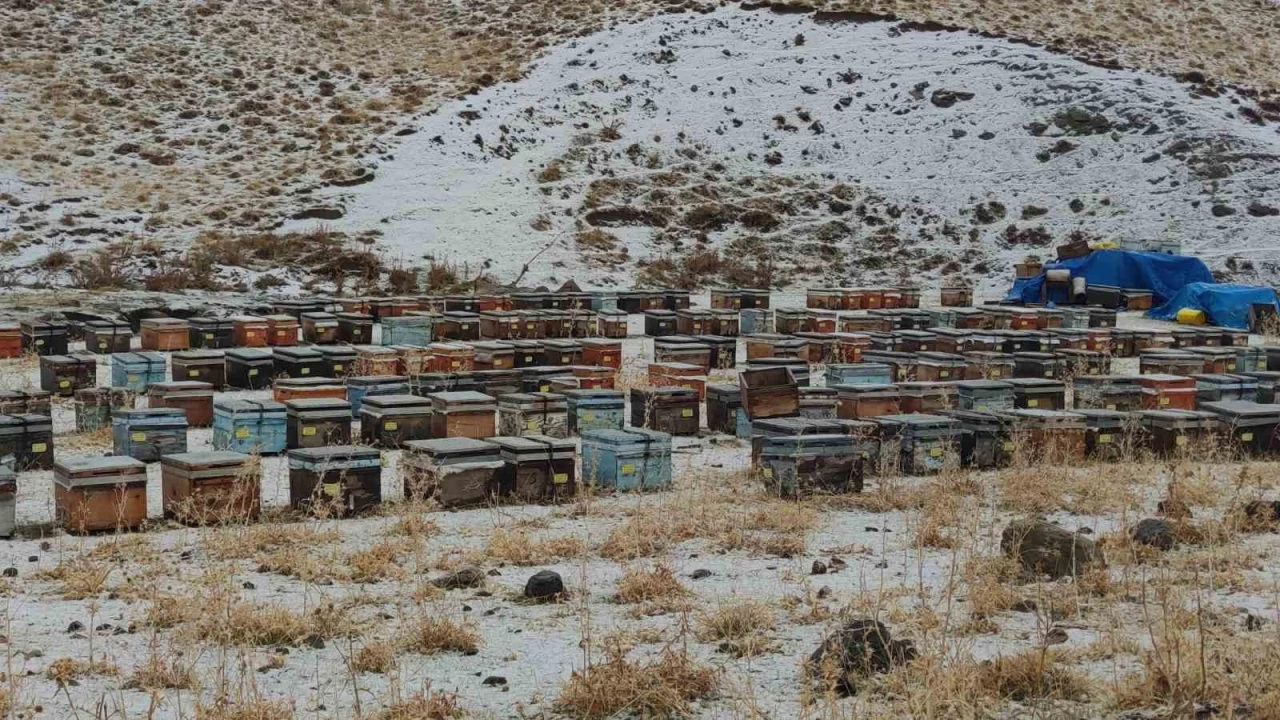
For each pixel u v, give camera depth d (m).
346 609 12.31
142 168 54.38
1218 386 24.39
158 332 31.36
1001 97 66.25
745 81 67.94
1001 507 17.23
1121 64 68.19
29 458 19.12
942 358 27.19
